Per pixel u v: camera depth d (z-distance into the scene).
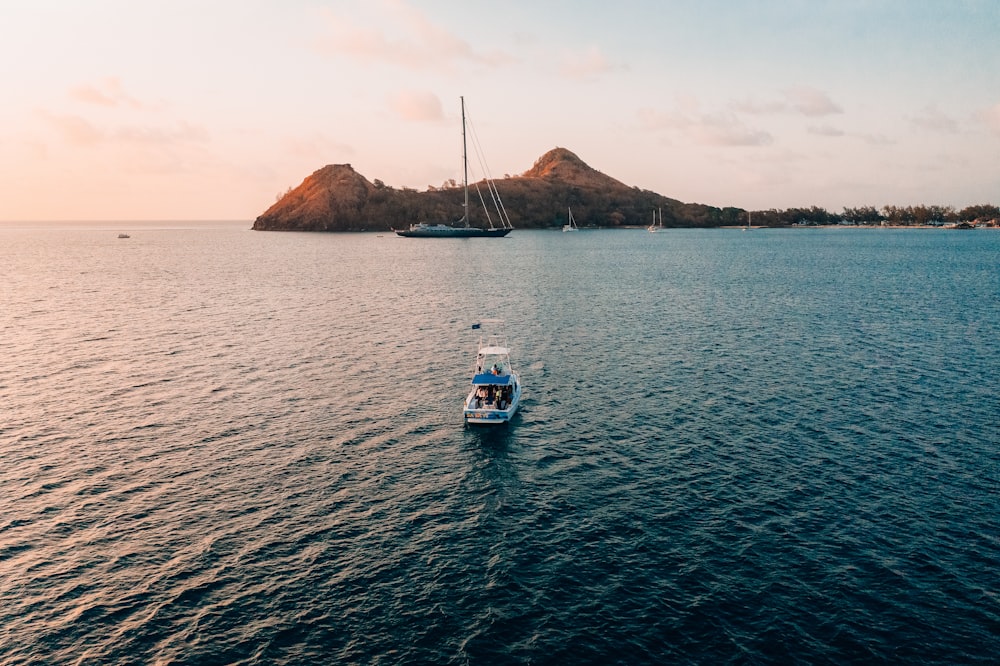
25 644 24.92
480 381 52.50
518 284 133.25
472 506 35.50
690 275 152.75
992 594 27.20
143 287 130.25
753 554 30.39
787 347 72.50
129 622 26.14
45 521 33.78
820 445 43.16
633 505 35.34
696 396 54.28
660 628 25.56
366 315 94.62
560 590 27.98
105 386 57.62
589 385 58.00
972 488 36.66
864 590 27.61
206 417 49.53
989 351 69.38
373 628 25.73
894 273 155.75
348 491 37.28
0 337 78.88
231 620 26.23
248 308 101.69
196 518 34.12
